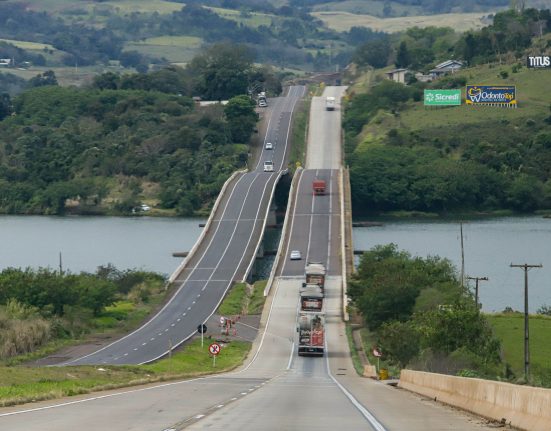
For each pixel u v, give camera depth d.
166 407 77.25
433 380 100.19
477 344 161.25
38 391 93.25
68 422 64.19
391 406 82.38
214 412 73.19
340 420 67.88
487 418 72.00
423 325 180.75
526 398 64.62
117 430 60.69
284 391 104.75
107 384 113.38
